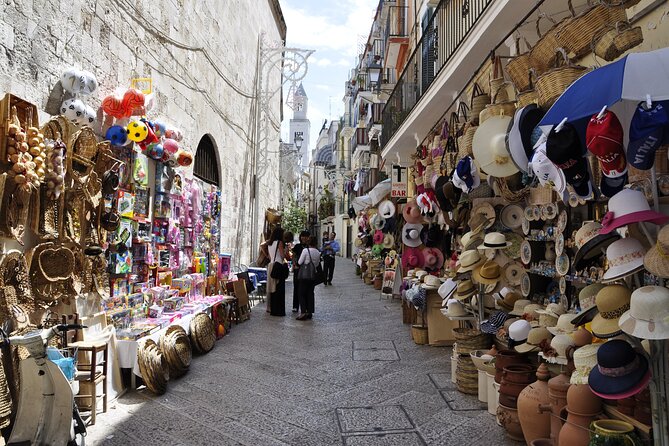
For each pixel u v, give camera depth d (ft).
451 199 22.39
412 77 39.60
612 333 8.87
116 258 18.01
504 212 18.95
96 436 12.82
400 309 37.01
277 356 21.89
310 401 15.87
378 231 49.21
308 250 32.01
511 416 12.55
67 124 14.23
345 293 48.49
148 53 21.68
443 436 13.05
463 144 17.15
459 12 24.50
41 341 10.41
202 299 26.63
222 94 35.70
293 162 129.49
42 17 13.70
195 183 28.09
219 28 34.50
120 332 16.92
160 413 14.61
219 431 13.38
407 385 17.56
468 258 18.12
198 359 21.25
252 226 48.85
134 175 19.22
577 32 10.56
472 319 19.52
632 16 12.07
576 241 11.39
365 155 93.35
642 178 11.00
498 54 20.44
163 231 23.07
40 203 13.33
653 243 8.89
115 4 18.38
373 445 12.53
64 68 14.85
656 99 7.39
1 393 10.96
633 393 8.48
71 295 14.55
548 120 8.77
